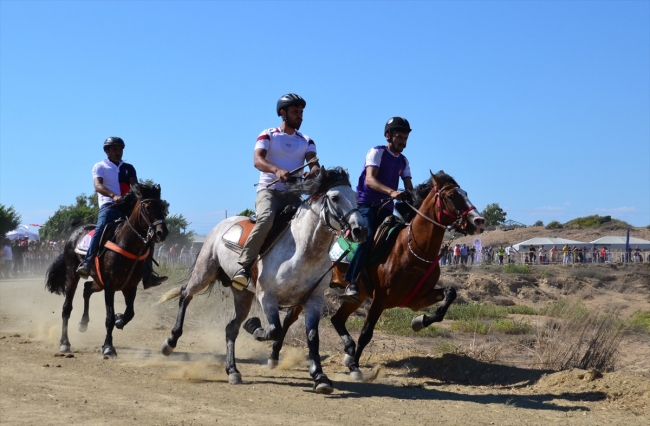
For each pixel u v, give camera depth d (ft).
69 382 23.73
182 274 58.18
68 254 33.73
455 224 26.37
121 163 33.65
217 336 38.93
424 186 28.30
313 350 24.14
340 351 35.88
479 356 33.60
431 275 27.73
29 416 18.47
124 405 20.48
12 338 35.76
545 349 32.30
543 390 25.84
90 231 33.14
